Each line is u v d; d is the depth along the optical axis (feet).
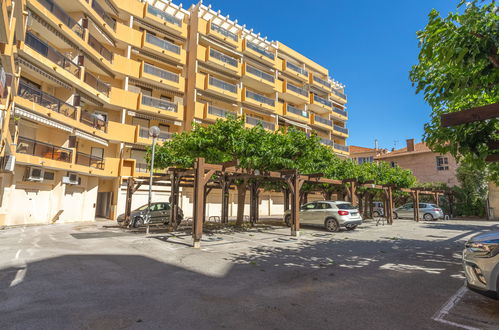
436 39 14.35
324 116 137.59
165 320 11.95
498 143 15.71
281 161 38.63
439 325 11.68
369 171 72.84
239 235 39.50
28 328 10.95
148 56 82.69
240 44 104.01
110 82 77.36
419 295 15.48
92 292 15.33
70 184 62.90
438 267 22.03
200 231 29.68
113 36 75.36
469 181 90.02
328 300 14.65
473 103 21.62
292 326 11.51
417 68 20.94
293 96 117.60
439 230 49.67
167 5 91.15
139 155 79.36
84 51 66.33
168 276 18.92
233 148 36.47
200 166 30.73
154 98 79.51
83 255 24.68
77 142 69.46
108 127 72.08
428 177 115.34
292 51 126.11
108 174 70.54
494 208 84.69
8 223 50.42
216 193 90.94
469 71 14.88
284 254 26.63
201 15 96.73
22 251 25.54
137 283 17.20
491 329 11.28
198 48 90.02
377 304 14.08
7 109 31.91
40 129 58.39
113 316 12.25
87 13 68.08
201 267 21.42
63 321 11.65
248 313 12.84
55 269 19.72
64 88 63.46
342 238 38.04
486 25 13.33
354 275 19.63
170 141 50.80
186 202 82.43
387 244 33.27
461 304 14.12
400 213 81.05
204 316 12.43
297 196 39.81
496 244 12.71
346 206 46.29
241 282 17.72
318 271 20.71
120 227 50.01
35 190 56.39
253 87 109.70
